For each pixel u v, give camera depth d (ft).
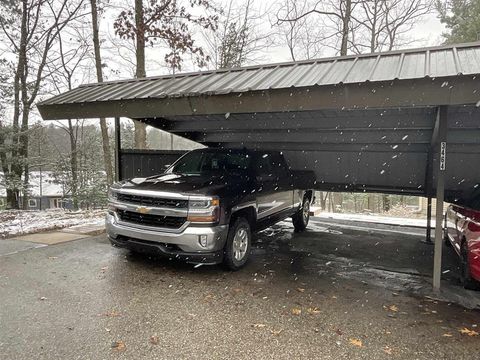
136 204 16.66
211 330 11.19
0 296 13.41
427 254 22.18
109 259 18.38
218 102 15.80
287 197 24.38
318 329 11.51
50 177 58.03
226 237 16.43
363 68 15.53
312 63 18.39
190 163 21.77
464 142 23.18
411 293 15.26
